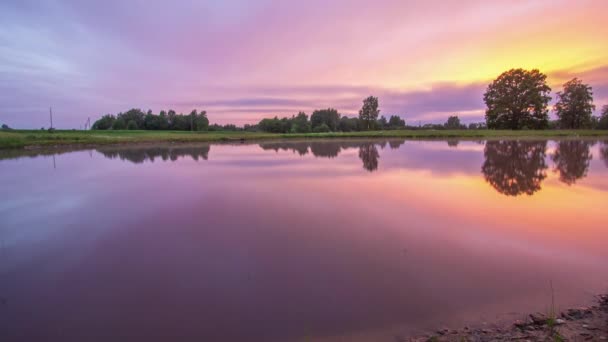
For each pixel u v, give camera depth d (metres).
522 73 66.69
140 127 116.00
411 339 4.22
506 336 4.10
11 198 12.86
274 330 4.57
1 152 36.84
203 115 122.50
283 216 10.16
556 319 4.38
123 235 8.59
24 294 5.72
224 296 5.54
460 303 5.07
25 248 7.80
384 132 75.81
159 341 4.41
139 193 13.61
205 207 11.30
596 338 3.86
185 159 28.23
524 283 5.64
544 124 66.19
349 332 4.46
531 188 13.80
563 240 7.74
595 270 6.09
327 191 13.74
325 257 7.04
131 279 6.21
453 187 14.34
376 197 12.58
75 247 7.83
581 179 15.74
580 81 69.25
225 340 4.38
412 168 20.50
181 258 7.14
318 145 47.41
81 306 5.32
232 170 20.48
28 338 4.54
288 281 6.01
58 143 44.72
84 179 17.28
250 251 7.45
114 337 4.52
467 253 7.08
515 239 7.88
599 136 51.31
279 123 113.38
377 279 5.98
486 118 73.88
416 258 6.88
